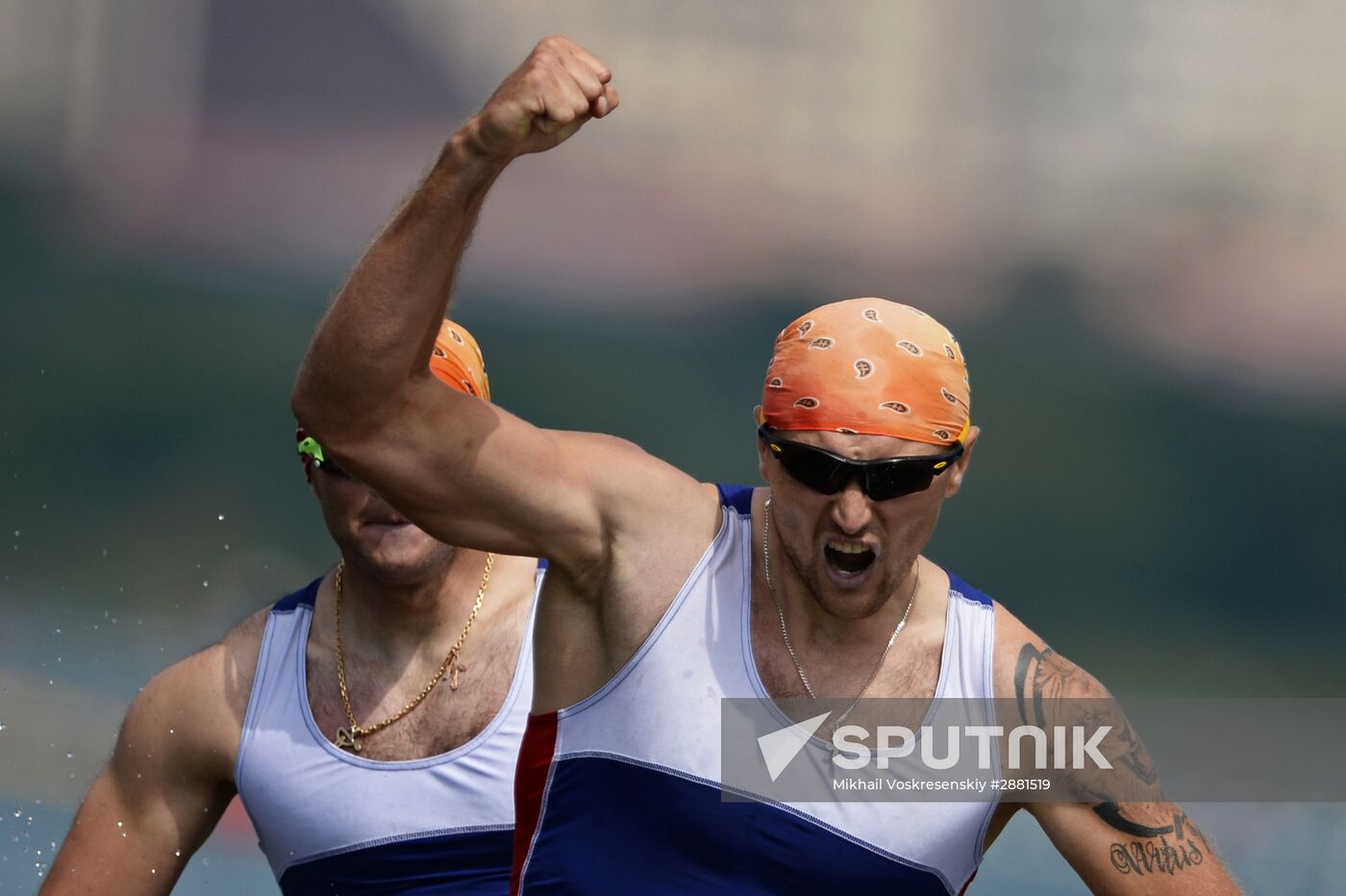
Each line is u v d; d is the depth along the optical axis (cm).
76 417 6059
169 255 7094
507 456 874
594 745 919
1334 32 6812
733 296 6894
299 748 1158
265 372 6606
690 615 926
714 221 7038
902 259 6956
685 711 912
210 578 4675
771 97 7206
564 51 798
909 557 925
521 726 1155
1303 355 6500
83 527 5116
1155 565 5897
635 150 7150
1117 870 970
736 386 6719
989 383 6512
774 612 939
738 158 7138
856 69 7162
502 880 1133
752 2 7244
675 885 902
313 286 7081
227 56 7500
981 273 6894
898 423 895
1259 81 6844
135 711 1205
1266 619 5638
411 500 873
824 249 6994
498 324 6744
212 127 7444
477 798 1138
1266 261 6681
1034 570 5844
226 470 5769
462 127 802
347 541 1117
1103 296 6756
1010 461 6200
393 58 7556
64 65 7325
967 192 6994
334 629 1190
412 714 1162
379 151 7494
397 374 818
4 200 7125
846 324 935
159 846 1189
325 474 1105
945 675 953
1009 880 2436
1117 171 6919
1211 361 6531
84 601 4234
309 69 7544
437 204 796
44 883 1187
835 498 894
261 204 7231
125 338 6575
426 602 1162
